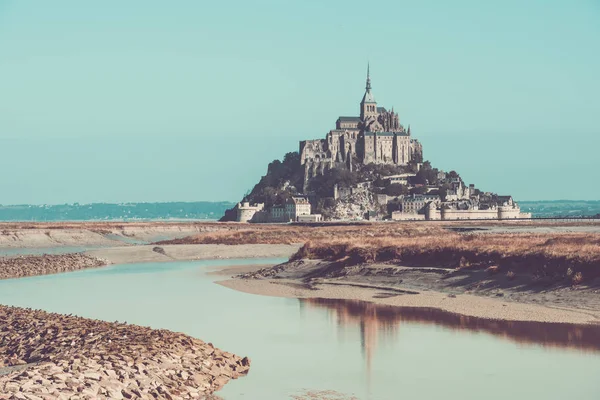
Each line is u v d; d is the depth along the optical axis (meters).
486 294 92.38
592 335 68.50
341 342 69.38
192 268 151.50
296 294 103.38
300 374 58.06
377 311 86.06
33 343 60.28
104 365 50.00
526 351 63.59
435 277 103.94
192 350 58.25
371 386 54.75
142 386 47.88
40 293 106.00
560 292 86.06
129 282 121.81
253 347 67.69
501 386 54.22
